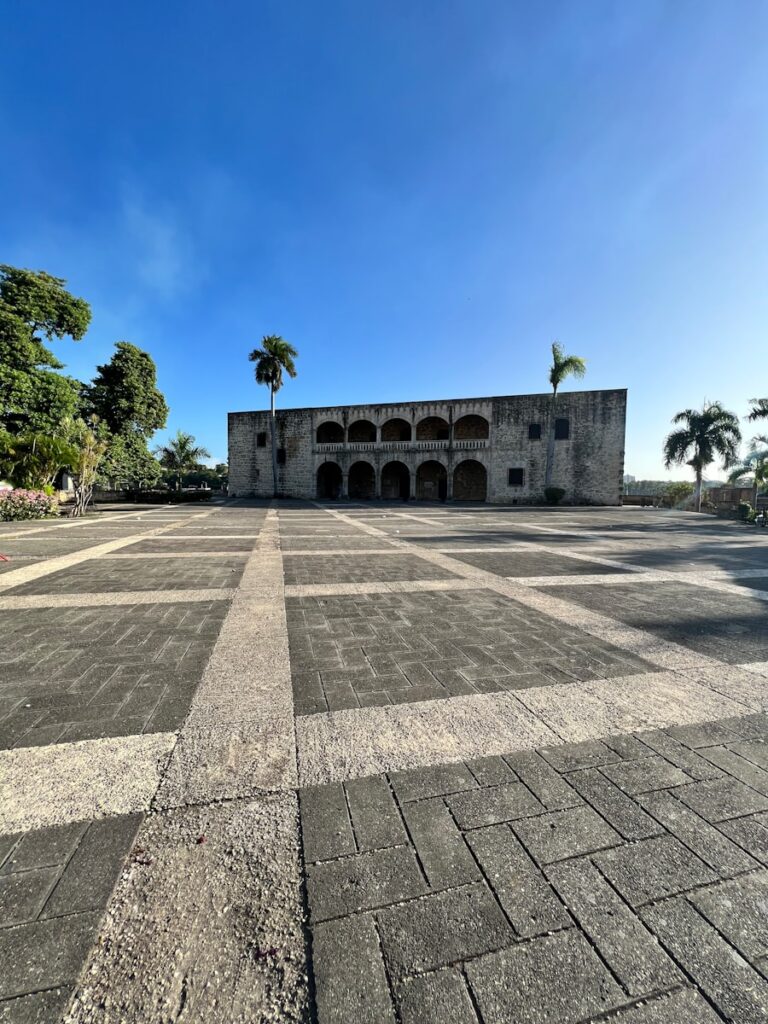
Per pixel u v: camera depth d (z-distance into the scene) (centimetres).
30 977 120
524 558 826
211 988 119
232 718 251
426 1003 116
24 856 155
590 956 129
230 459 4034
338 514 2002
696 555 906
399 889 148
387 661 337
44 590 540
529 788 198
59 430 2184
